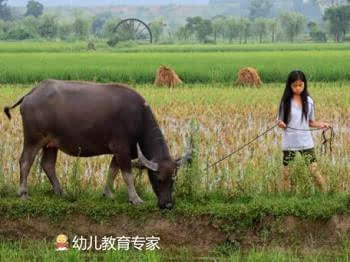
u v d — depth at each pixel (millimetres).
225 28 99500
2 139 12555
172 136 13023
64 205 8969
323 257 8359
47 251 8312
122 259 8227
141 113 9133
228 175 9875
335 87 23625
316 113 15797
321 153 10172
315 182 9578
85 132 9117
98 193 9781
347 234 8695
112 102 9086
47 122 9188
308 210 8727
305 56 43312
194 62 36844
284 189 9648
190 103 17797
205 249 8664
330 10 94562
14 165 11133
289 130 9578
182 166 9242
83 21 97875
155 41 93625
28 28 97562
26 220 8953
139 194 9664
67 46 67750
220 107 16906
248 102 18266
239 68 31141
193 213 8766
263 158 11086
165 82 26000
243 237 8695
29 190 9828
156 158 8945
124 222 8867
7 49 60594
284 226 8711
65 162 11109
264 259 8148
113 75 30047
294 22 102312
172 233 8781
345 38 98062
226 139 12500
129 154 9148
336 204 8867
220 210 8773
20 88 24031
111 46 69812
